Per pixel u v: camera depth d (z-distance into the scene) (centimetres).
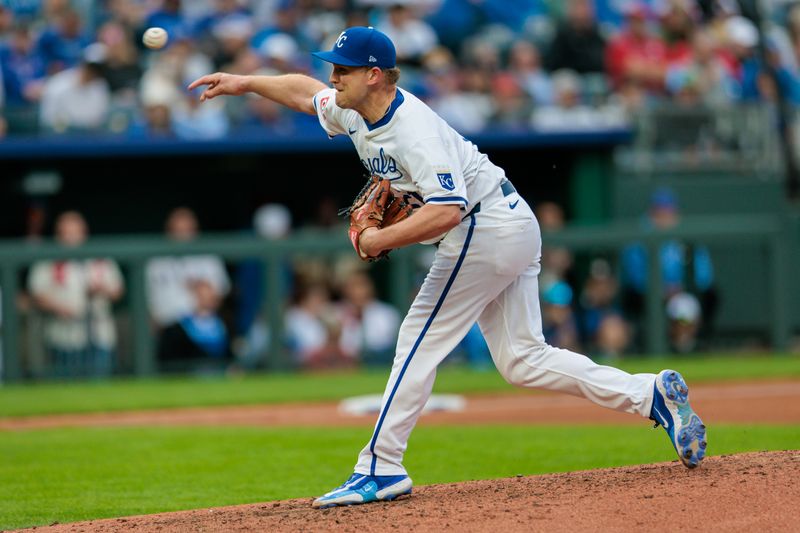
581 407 3616
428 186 1659
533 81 5812
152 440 3008
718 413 3322
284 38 5559
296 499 1972
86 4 5569
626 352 4919
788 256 5616
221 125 5188
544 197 5538
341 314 4719
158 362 4550
